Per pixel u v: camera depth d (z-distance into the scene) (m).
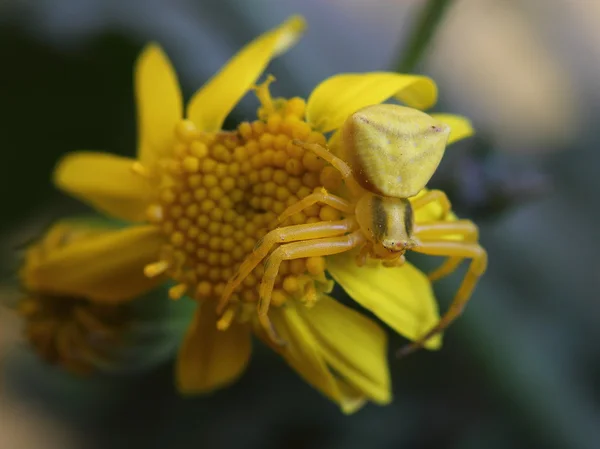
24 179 0.10
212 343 0.06
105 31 0.09
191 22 0.10
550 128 0.12
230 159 0.06
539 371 0.09
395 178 0.06
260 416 0.10
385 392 0.06
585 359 0.10
